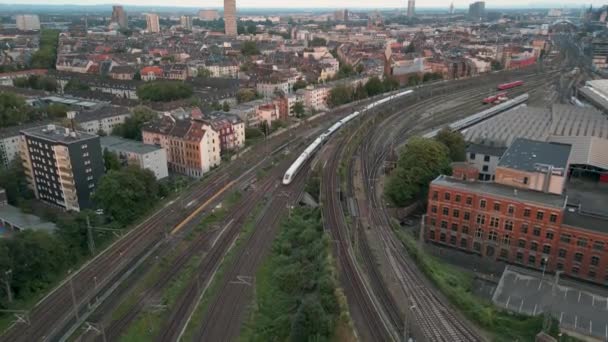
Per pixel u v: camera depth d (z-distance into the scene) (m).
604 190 134.00
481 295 92.69
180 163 175.38
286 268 100.94
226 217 130.88
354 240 110.62
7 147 171.75
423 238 120.38
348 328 77.88
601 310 84.31
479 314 80.94
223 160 180.62
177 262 107.62
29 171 151.50
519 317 82.75
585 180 144.50
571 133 175.62
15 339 83.75
